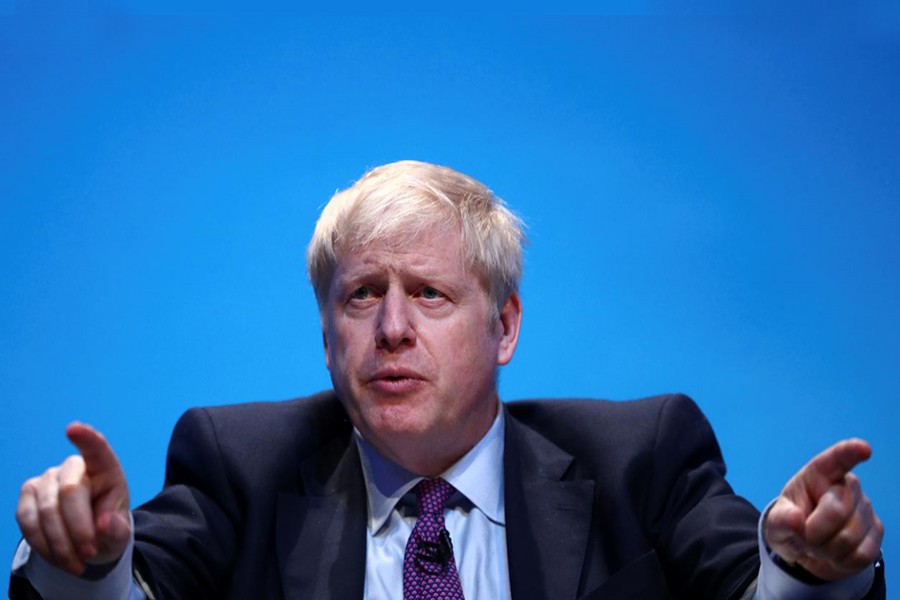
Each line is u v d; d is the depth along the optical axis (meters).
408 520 2.34
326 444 2.50
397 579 2.23
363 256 2.30
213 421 2.47
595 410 2.55
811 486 1.69
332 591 2.19
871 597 1.89
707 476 2.43
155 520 2.26
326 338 2.46
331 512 2.33
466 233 2.35
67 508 1.62
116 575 1.78
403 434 2.25
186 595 2.18
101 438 1.62
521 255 2.55
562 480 2.41
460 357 2.29
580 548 2.27
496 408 2.50
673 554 2.29
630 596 2.16
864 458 1.64
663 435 2.45
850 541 1.67
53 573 1.77
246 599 2.22
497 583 2.24
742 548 2.15
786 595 1.85
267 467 2.39
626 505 2.33
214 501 2.35
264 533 2.30
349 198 2.40
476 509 2.36
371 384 2.26
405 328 2.24
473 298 2.33
